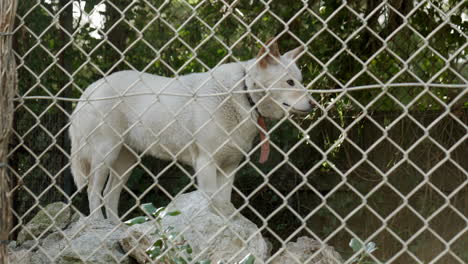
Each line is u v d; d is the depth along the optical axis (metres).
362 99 5.46
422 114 5.41
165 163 6.28
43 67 5.61
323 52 5.15
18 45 5.22
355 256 2.06
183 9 5.97
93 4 5.72
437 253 5.43
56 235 3.68
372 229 5.73
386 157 5.65
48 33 5.65
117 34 6.00
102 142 4.73
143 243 3.18
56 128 5.75
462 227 5.35
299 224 6.04
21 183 2.40
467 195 5.34
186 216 3.33
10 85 2.29
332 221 5.88
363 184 5.79
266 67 4.07
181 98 4.47
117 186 4.91
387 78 5.20
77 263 3.24
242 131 4.38
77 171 4.92
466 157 5.33
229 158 4.52
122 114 4.70
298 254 3.38
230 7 2.21
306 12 5.15
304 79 5.23
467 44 1.93
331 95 5.40
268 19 5.26
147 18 5.98
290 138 5.80
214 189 4.47
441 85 1.89
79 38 5.88
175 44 5.96
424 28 4.91
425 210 5.50
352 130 5.75
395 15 4.91
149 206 2.32
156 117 4.54
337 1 4.95
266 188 6.15
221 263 2.28
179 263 2.27
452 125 5.33
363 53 5.15
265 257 3.32
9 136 2.31
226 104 4.32
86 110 4.74
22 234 4.00
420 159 5.54
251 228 3.51
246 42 5.46
